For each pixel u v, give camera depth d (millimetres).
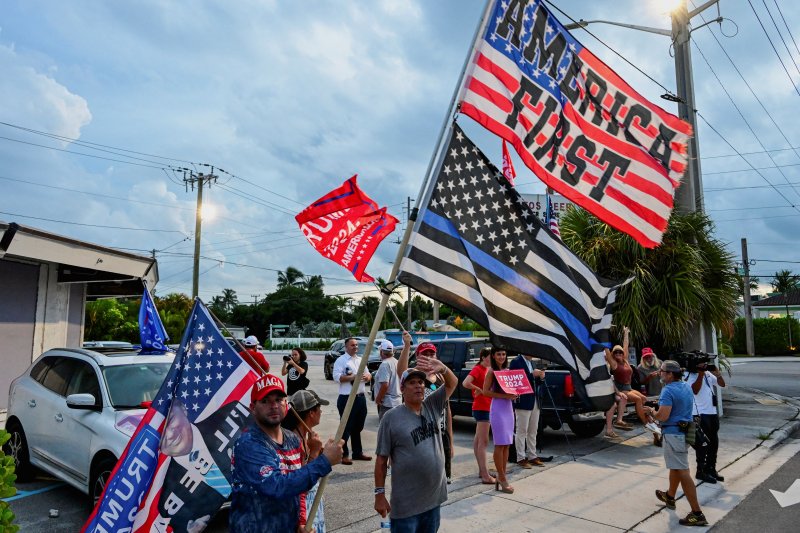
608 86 4230
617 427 10539
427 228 3480
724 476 7238
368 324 61469
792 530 5281
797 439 9883
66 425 5930
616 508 5844
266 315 85500
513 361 7629
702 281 12203
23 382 7051
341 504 6016
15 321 9727
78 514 5664
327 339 60188
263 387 2902
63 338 10836
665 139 4246
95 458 5406
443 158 3709
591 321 3971
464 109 3803
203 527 3299
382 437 3721
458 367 10484
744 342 42719
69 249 9336
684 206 12531
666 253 11516
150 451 3283
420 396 3711
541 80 4043
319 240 6125
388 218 6227
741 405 13883
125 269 10820
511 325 3582
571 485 6672
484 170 3811
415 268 3363
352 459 8148
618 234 11766
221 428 3426
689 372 7027
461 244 3572
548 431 10438
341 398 8125
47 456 6215
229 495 3375
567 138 4066
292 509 2812
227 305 99000
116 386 5902
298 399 3645
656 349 12352
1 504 3066
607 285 4137
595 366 3879
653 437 9234
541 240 3836
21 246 8438
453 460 8109
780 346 41312
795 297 54562
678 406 5566
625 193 4125
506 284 3631
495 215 3752
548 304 3744
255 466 2682
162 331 6707
